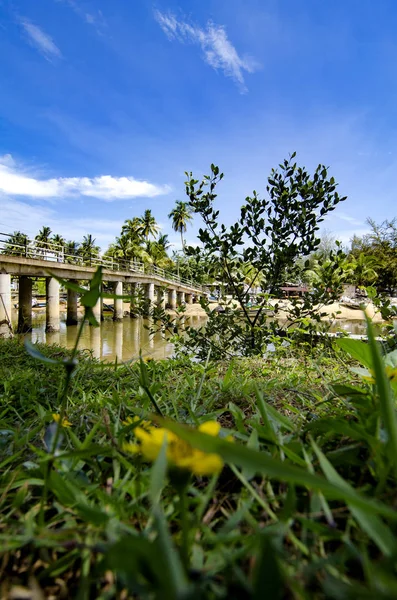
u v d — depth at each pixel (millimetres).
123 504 573
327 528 454
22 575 469
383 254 21688
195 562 397
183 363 2887
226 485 680
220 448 342
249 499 552
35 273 15883
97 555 471
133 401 1398
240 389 1575
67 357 3316
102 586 434
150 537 485
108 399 1346
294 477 341
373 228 24156
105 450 629
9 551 485
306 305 3570
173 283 31312
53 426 717
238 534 483
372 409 785
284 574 340
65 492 585
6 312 13586
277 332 3879
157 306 4102
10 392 1746
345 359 2746
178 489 395
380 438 657
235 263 4008
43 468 681
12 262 14180
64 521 587
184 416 1124
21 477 717
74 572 473
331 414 1016
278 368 2740
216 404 1412
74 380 1957
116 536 445
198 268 4164
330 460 662
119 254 43188
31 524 489
